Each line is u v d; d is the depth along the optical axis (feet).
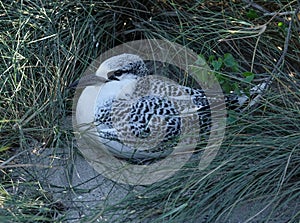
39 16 19.03
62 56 18.75
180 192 14.24
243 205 14.78
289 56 18.53
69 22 19.47
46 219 14.24
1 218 13.94
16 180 16.03
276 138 15.55
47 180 15.98
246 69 19.31
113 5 20.21
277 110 16.51
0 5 19.38
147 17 20.76
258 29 18.63
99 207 14.73
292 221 13.94
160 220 14.23
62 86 18.19
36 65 18.10
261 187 14.73
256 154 15.43
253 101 16.89
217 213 14.34
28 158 16.66
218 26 19.35
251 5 19.25
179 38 19.69
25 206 14.62
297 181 15.01
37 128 17.26
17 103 17.83
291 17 18.34
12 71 18.19
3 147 16.61
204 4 19.90
